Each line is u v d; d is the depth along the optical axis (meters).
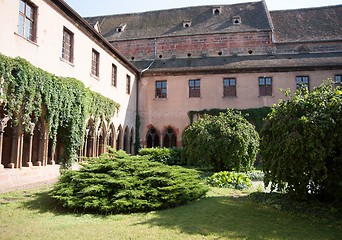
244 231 5.57
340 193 7.13
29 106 10.01
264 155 8.06
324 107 7.04
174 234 5.33
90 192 7.05
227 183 11.11
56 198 7.36
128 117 22.33
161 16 29.95
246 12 28.16
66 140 12.64
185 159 16.78
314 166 6.75
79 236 5.18
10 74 9.16
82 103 13.51
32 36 11.45
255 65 22.86
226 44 25.97
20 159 9.98
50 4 12.47
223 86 23.38
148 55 27.19
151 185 7.58
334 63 21.80
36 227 5.67
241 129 14.16
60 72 13.14
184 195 7.84
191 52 26.42
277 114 7.89
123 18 31.09
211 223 6.05
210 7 29.69
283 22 27.59
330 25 26.17
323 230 5.77
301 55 24.08
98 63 17.31
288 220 6.44
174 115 23.80
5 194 8.44
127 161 8.20
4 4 9.74
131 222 6.11
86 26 15.34
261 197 8.60
